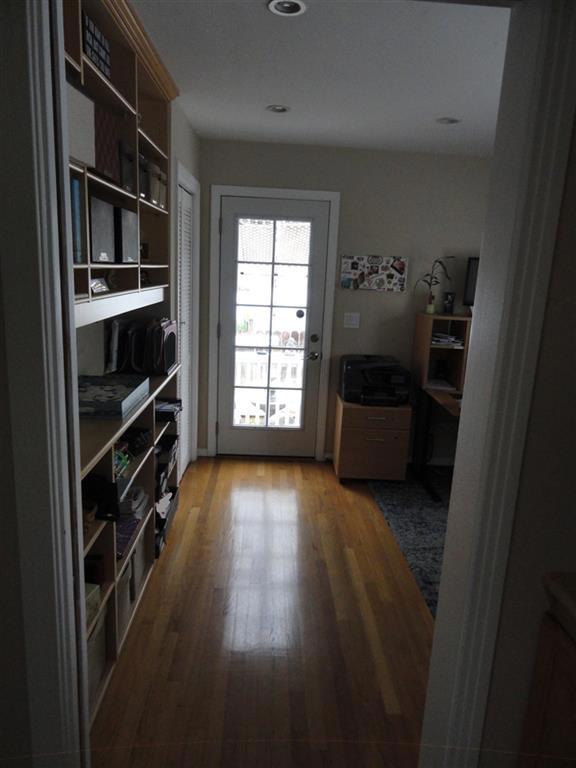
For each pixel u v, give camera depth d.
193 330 3.89
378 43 2.00
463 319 3.73
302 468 4.11
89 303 1.59
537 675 1.17
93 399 1.89
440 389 3.79
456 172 3.87
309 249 3.96
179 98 2.78
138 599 2.35
